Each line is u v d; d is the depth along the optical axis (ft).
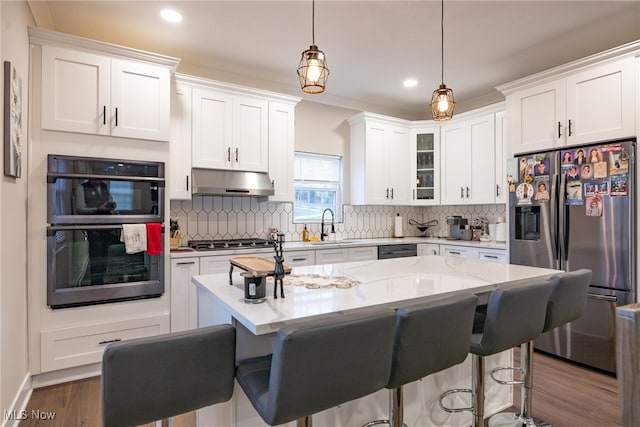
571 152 9.66
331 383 3.73
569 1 8.31
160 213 9.53
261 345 5.13
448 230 16.31
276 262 5.03
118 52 9.01
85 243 8.58
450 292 5.49
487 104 14.84
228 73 12.71
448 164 14.98
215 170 11.41
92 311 8.69
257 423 4.99
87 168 8.66
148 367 3.53
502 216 14.21
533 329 5.66
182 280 9.99
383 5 8.49
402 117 16.98
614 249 8.80
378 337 3.98
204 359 3.81
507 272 7.13
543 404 7.54
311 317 4.22
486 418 7.07
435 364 4.61
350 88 14.14
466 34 9.88
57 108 8.32
